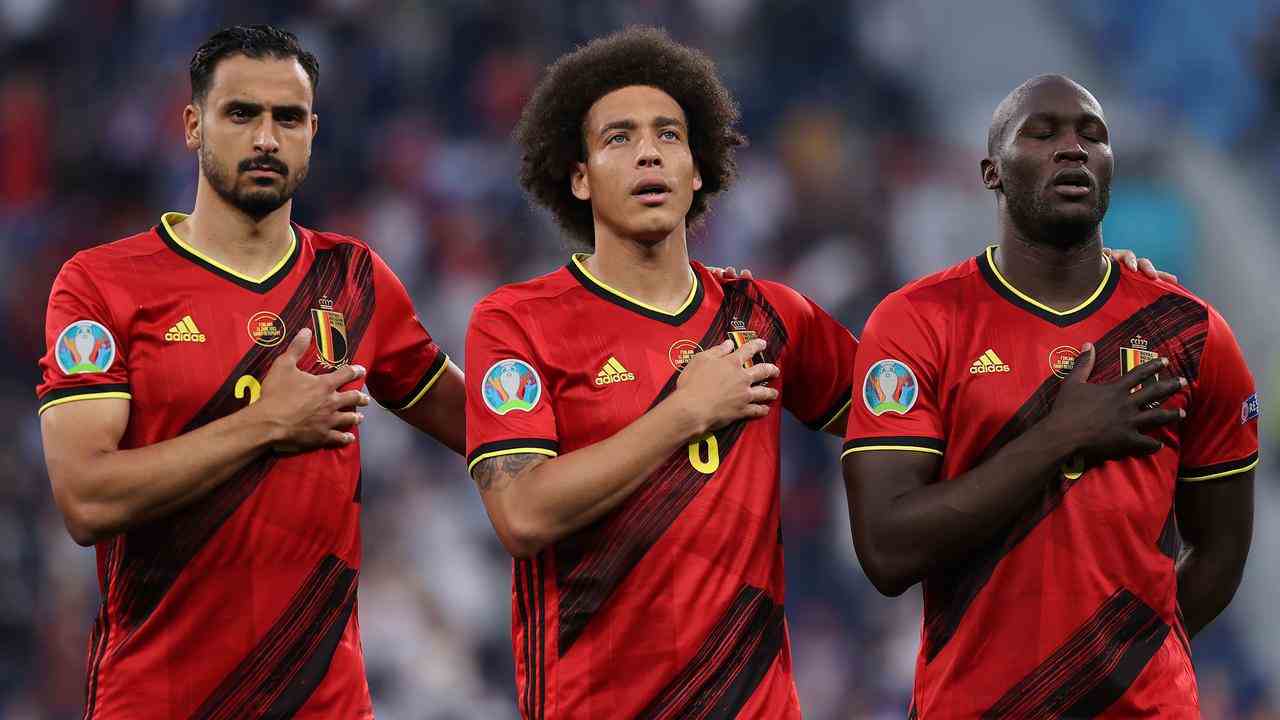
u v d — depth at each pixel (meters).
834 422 16.59
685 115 16.22
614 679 15.05
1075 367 15.04
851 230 53.94
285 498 15.25
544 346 15.49
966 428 15.24
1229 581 15.98
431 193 53.16
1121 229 54.25
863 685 40.66
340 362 15.97
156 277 15.57
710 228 52.38
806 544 43.53
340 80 54.94
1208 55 60.16
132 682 15.23
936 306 15.56
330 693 15.38
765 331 15.95
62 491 15.00
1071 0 65.31
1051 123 15.36
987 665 14.98
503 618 41.44
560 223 17.11
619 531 15.06
